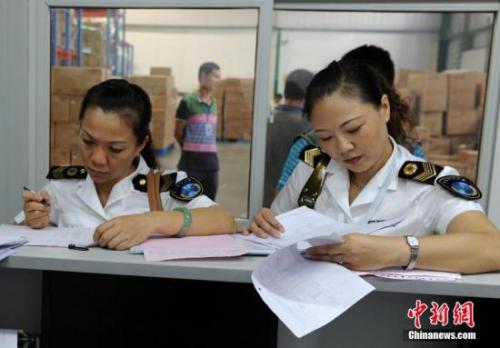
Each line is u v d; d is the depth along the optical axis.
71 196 1.19
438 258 0.74
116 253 0.78
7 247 0.78
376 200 1.04
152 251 0.78
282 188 1.34
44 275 0.79
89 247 0.81
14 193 1.84
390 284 0.73
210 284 0.79
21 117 1.82
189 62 3.48
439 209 0.95
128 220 0.85
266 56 1.78
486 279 0.73
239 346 0.79
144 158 1.22
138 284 0.80
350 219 1.06
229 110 2.53
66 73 1.92
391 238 0.76
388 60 1.52
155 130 2.80
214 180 2.38
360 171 1.03
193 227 0.92
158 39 3.63
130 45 3.63
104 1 1.78
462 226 0.86
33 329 0.94
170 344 0.80
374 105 0.94
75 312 0.80
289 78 2.88
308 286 0.71
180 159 2.68
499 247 0.77
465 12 1.76
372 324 0.93
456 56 3.18
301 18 2.91
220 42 3.01
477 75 3.04
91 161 1.03
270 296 0.68
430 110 3.19
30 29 1.79
